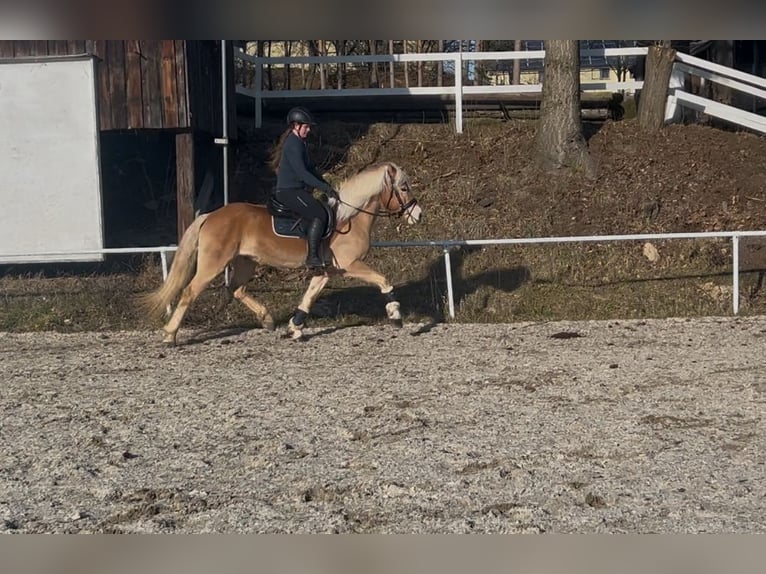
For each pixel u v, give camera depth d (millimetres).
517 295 12430
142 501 5508
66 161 12609
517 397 7762
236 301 12195
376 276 10445
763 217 14297
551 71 15727
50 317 11617
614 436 6570
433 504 5352
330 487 5637
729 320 11156
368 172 10289
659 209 14602
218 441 6668
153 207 16031
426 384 8297
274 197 10102
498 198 15211
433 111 18375
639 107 17156
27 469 6141
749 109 20031
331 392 8055
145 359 9641
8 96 12555
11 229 12680
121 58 13617
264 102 18141
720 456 6078
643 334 10469
